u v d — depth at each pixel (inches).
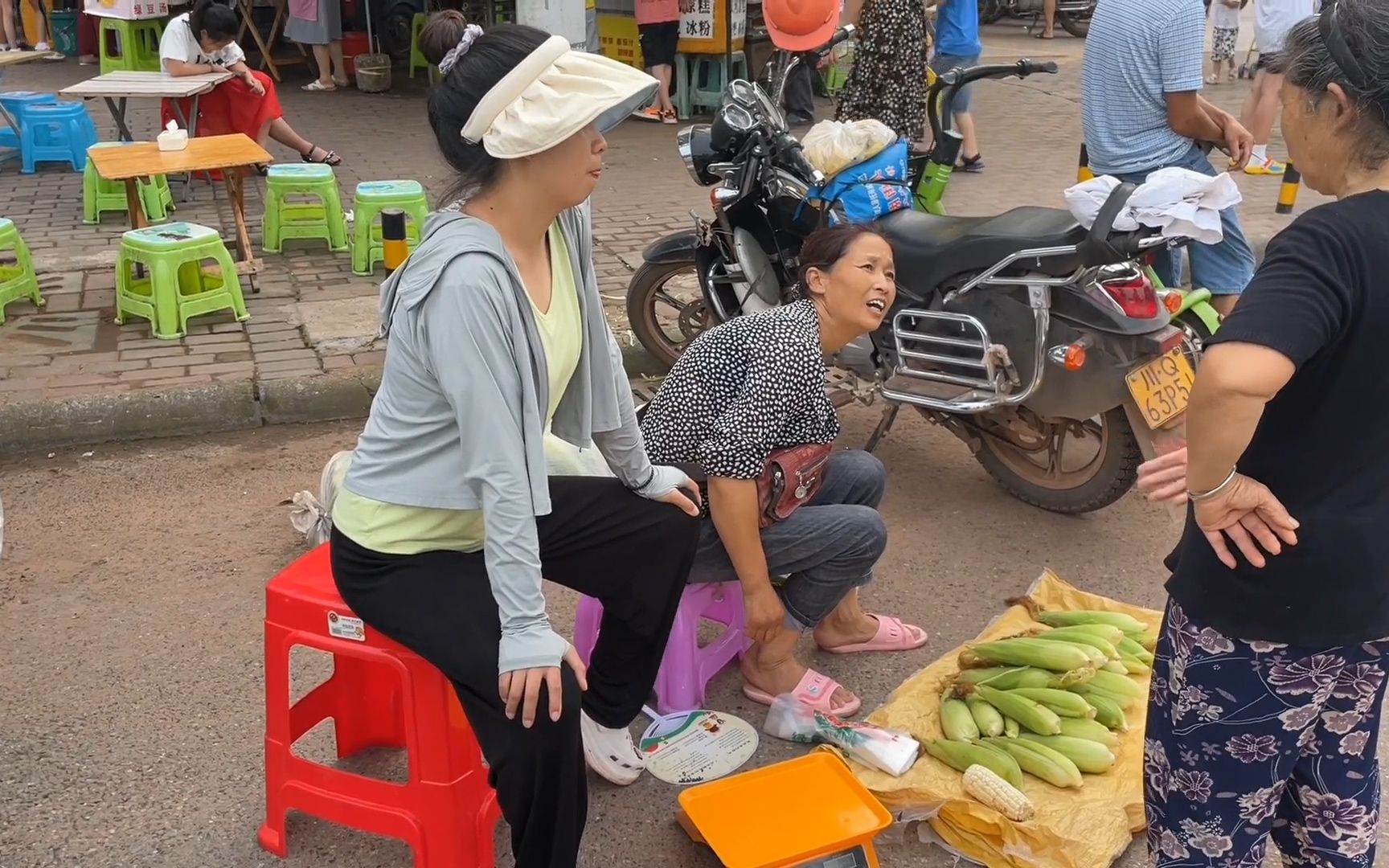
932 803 103.2
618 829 106.7
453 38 186.7
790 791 103.8
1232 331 64.2
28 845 104.2
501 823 107.9
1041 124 411.5
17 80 466.3
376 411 89.3
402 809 96.0
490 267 80.4
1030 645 117.6
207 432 196.1
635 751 112.5
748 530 109.9
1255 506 68.1
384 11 513.7
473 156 82.0
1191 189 134.0
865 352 168.4
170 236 220.7
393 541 89.1
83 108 349.4
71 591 147.3
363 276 258.5
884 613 142.9
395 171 338.6
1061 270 143.7
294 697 125.8
